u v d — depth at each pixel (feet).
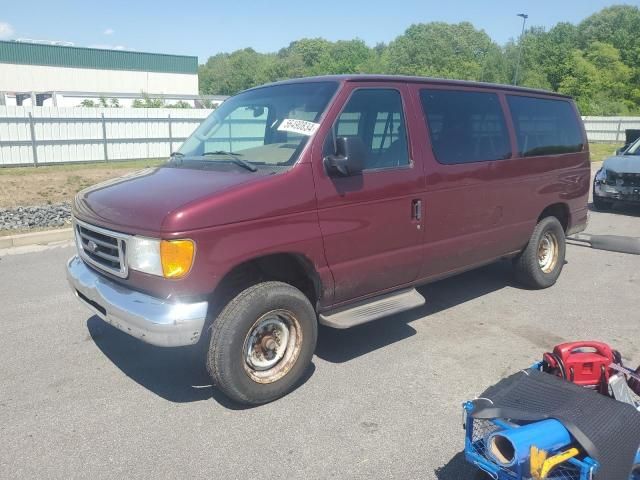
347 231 13.56
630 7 271.28
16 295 20.04
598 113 163.84
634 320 18.11
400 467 10.62
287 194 12.42
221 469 10.55
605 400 8.79
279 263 13.55
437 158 15.71
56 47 163.84
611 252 27.22
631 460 8.14
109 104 138.92
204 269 11.35
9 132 63.00
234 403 12.87
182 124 76.13
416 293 15.66
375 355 15.42
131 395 13.24
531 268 20.38
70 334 16.67
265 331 12.60
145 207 11.75
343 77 14.43
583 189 22.26
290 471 10.49
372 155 14.30
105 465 10.66
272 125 14.38
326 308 13.85
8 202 40.42
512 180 18.35
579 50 229.04
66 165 66.54
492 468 8.32
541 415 8.32
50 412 12.48
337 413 12.48
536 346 16.08
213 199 11.53
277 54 424.87
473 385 13.78
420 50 265.54
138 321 11.44
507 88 18.85
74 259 14.66
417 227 15.24
